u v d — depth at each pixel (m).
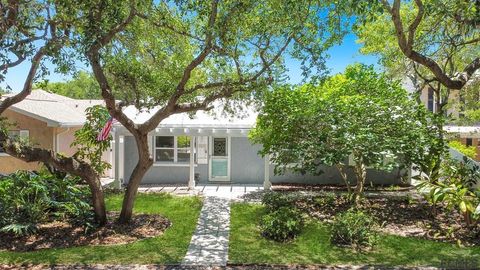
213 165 17.64
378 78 15.14
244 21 9.27
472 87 17.48
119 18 8.17
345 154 11.12
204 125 16.08
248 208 12.40
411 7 14.91
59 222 10.29
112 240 9.13
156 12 9.64
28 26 7.59
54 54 7.53
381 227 10.34
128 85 11.22
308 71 9.87
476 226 9.88
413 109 12.26
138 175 10.34
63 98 24.22
